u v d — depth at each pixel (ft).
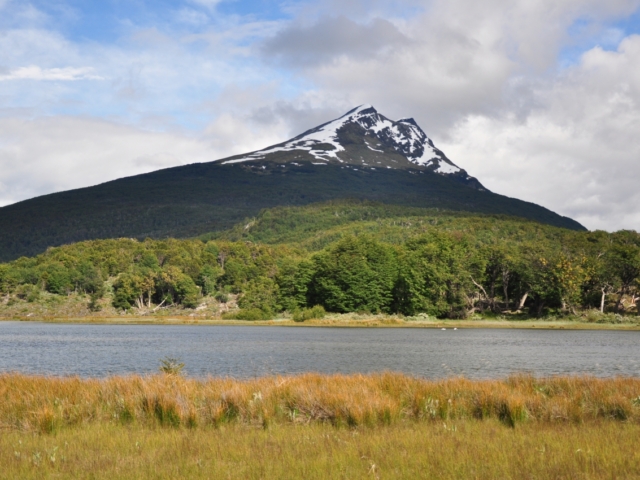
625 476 40.75
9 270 601.62
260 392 67.72
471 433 56.34
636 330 326.65
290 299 438.40
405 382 76.95
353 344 230.07
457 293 386.32
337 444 51.49
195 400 66.33
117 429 59.47
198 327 377.91
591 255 417.08
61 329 361.51
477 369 145.38
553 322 365.40
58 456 48.08
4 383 73.97
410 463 44.93
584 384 77.71
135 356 182.39
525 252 404.98
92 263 639.35
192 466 44.55
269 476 41.65
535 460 45.03
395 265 429.79
